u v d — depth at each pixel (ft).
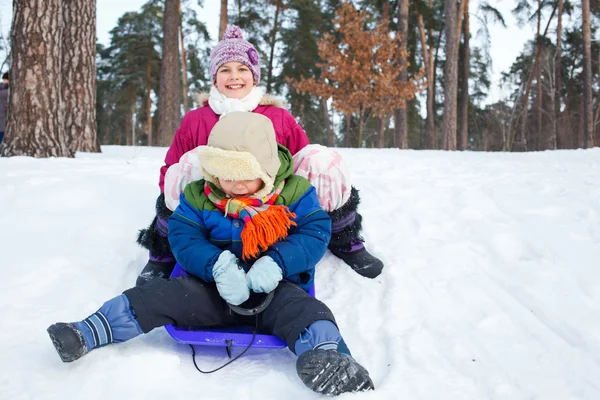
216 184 7.54
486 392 5.99
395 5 85.20
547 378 6.26
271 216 7.17
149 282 6.86
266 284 6.71
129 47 108.37
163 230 8.59
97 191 12.89
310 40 99.04
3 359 6.27
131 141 122.21
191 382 6.11
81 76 26.96
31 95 19.83
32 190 12.64
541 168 20.35
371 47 65.26
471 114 119.75
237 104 9.29
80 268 9.08
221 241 7.51
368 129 131.85
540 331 7.39
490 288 8.67
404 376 6.19
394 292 8.41
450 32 61.67
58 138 20.56
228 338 6.63
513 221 11.68
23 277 8.49
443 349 6.89
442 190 14.47
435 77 111.24
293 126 9.73
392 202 13.26
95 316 6.38
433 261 9.72
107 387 5.79
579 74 120.98
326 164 8.71
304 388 5.98
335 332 6.32
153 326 6.61
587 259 9.63
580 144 125.39
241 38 10.09
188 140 9.48
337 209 9.06
